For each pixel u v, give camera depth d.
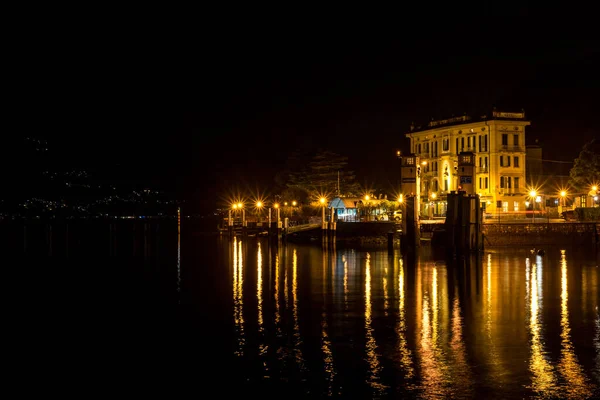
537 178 121.69
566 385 25.97
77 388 26.81
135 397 25.80
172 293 48.22
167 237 128.88
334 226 93.88
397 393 25.30
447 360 29.27
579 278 54.53
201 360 29.91
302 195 135.75
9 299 46.41
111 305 43.53
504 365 28.48
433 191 126.88
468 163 84.88
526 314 38.94
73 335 35.09
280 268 64.50
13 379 27.92
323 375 27.44
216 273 60.69
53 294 48.62
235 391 25.94
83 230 162.38
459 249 76.19
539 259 70.25
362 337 33.44
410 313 39.50
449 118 127.75
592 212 95.81
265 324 36.66
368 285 51.31
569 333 34.03
